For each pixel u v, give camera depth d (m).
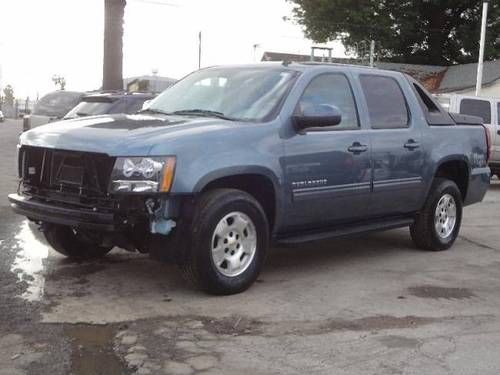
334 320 4.98
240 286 5.51
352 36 37.25
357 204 6.50
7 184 11.41
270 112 5.79
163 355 4.18
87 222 5.05
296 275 6.30
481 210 11.26
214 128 5.38
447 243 7.71
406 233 8.68
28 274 5.92
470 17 38.94
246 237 5.55
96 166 5.11
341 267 6.70
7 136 28.23
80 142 5.21
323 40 37.69
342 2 35.91
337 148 6.16
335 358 4.25
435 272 6.62
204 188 5.37
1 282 5.62
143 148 4.97
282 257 7.07
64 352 4.17
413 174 7.09
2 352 4.14
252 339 4.52
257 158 5.48
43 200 5.49
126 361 4.07
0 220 8.35
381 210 6.88
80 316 4.84
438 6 37.97
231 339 4.51
